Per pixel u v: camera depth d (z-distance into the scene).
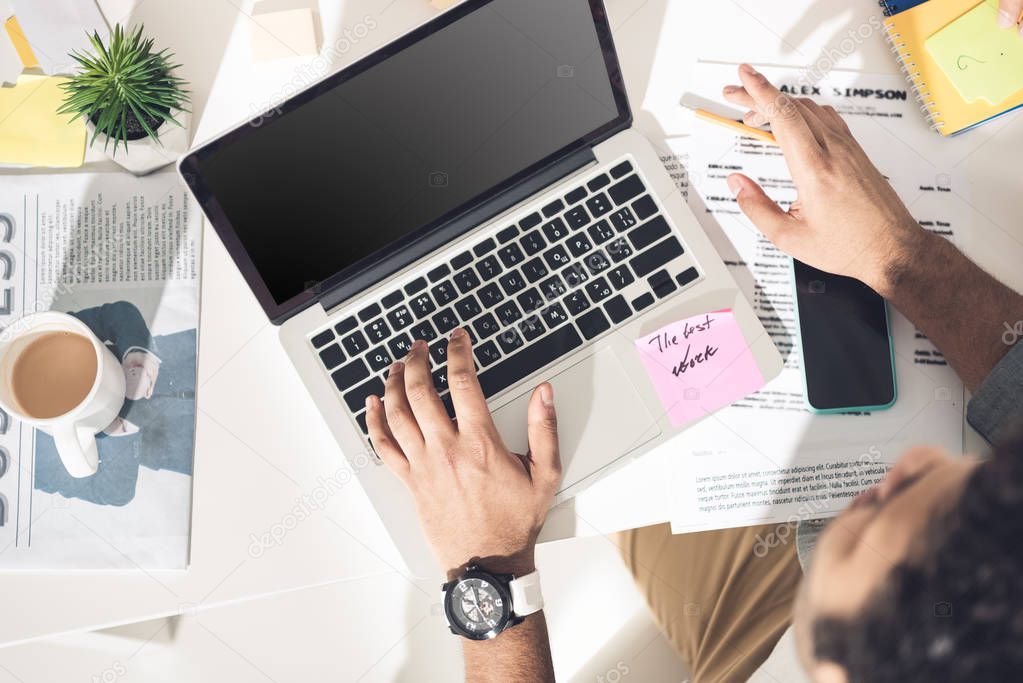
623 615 1.07
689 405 0.68
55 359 0.70
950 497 0.37
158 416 0.72
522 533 0.69
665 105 0.77
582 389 0.68
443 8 0.78
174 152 0.74
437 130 0.66
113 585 0.70
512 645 0.70
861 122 0.76
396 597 1.09
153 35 0.77
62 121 0.75
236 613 1.09
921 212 0.75
